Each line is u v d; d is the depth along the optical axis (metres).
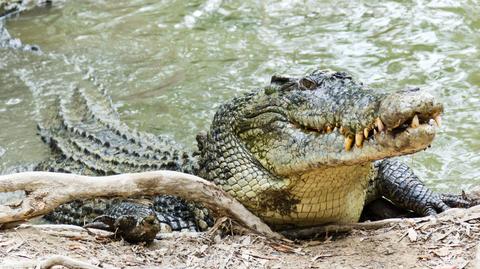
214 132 12.84
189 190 11.24
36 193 10.70
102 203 14.48
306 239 11.73
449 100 18.81
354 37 23.00
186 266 10.20
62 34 25.62
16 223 10.71
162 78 21.39
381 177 13.45
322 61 21.52
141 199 12.48
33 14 27.84
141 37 24.61
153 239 10.98
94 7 27.97
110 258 10.17
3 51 24.53
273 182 11.73
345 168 11.09
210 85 20.59
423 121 9.57
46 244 10.31
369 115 9.91
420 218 11.52
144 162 15.17
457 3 24.72
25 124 19.72
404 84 19.73
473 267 9.72
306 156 10.98
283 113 11.59
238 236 11.43
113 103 20.06
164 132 18.22
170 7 27.00
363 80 20.09
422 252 10.40
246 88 20.25
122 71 22.14
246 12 25.77
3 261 9.41
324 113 10.76
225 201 11.43
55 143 17.98
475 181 15.41
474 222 11.02
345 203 11.79
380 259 10.34
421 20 23.73
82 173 15.95
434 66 20.66
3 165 17.39
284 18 24.98
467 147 16.78
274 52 22.41
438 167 16.08
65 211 15.04
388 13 24.52
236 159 12.23
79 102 20.33
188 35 24.36
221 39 23.80
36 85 21.88
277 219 11.97
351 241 11.15
